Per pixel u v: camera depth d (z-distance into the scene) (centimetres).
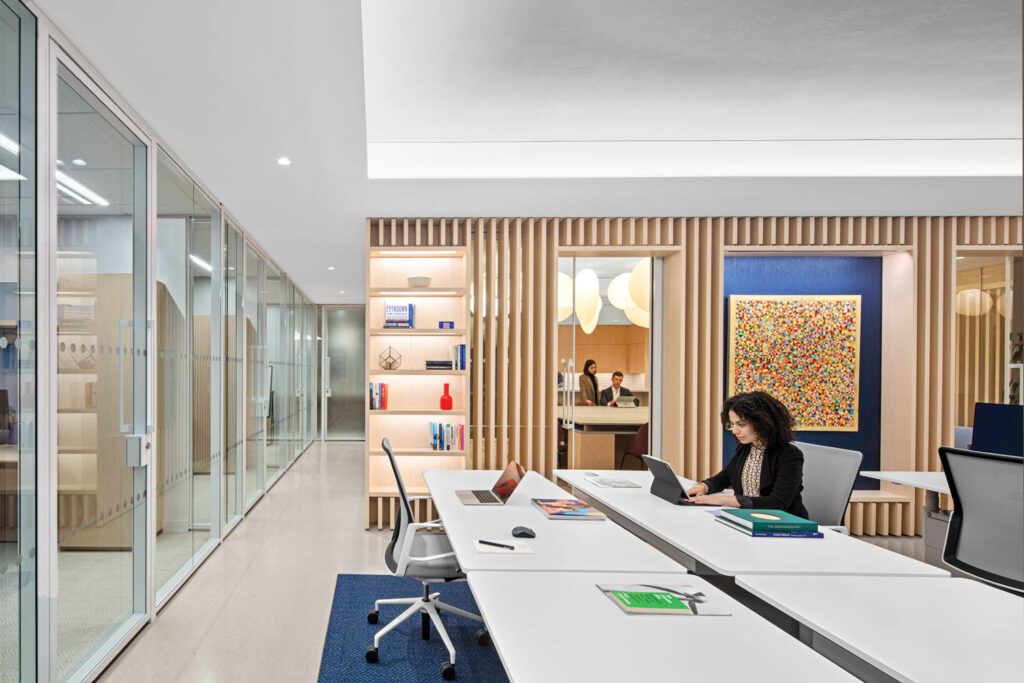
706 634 171
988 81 403
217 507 534
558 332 629
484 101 428
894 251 610
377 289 584
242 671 308
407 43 351
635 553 246
